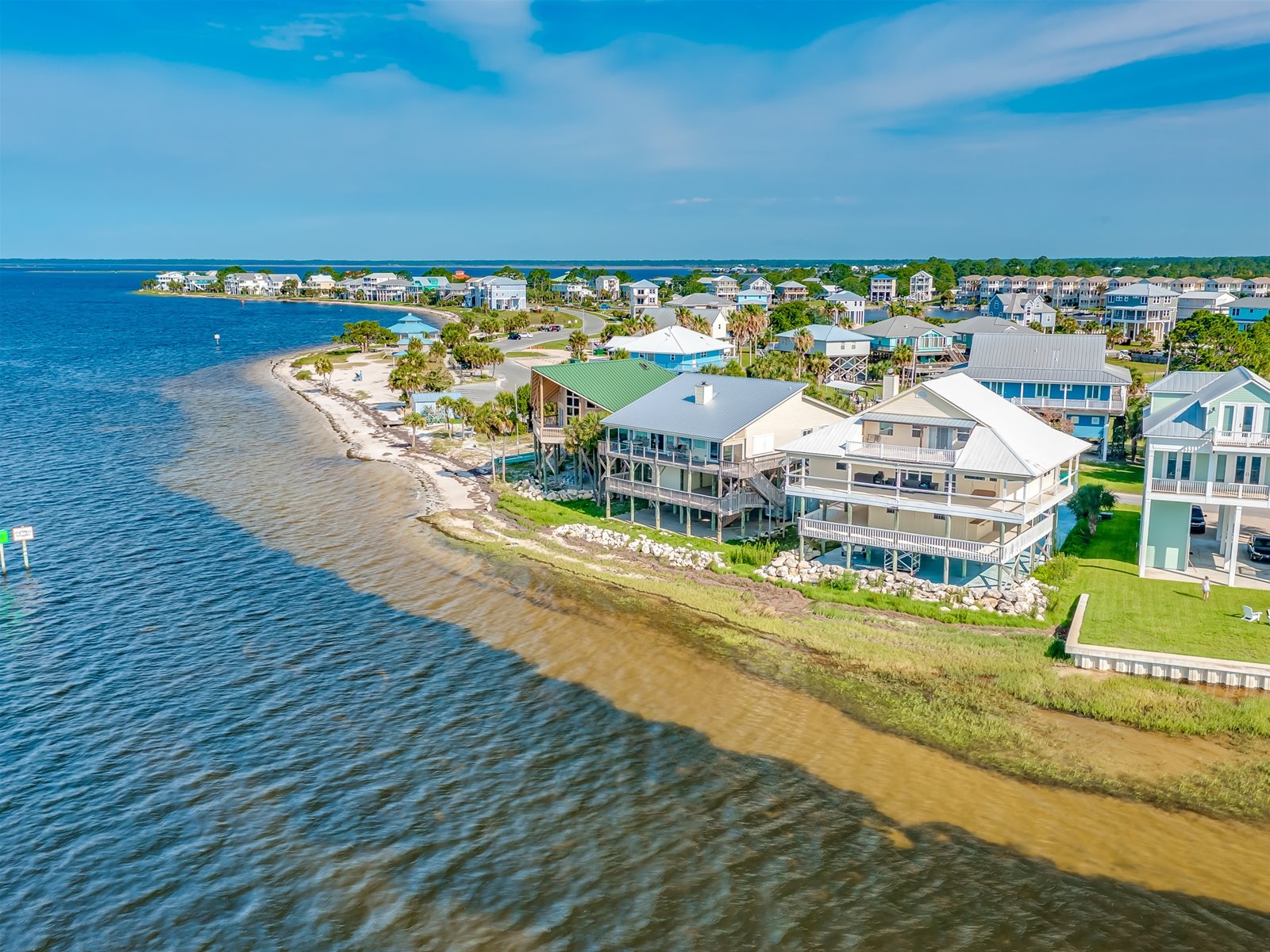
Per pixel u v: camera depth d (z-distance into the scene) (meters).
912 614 46.88
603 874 28.50
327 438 98.25
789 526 61.81
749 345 157.88
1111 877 27.83
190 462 87.06
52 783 33.72
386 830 30.88
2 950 25.72
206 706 39.44
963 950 25.17
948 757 34.25
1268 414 47.12
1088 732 35.47
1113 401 83.38
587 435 67.81
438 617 48.88
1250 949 24.91
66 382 144.12
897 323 137.12
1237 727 35.12
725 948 25.44
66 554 59.62
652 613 48.56
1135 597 46.75
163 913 27.19
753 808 31.62
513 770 34.31
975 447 49.03
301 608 50.47
